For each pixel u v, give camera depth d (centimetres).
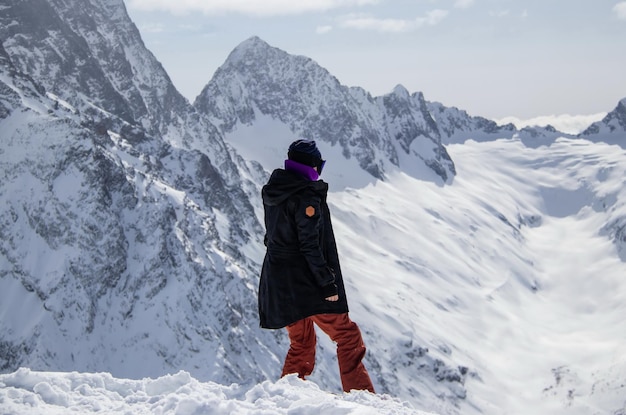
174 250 11762
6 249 10862
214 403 603
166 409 623
